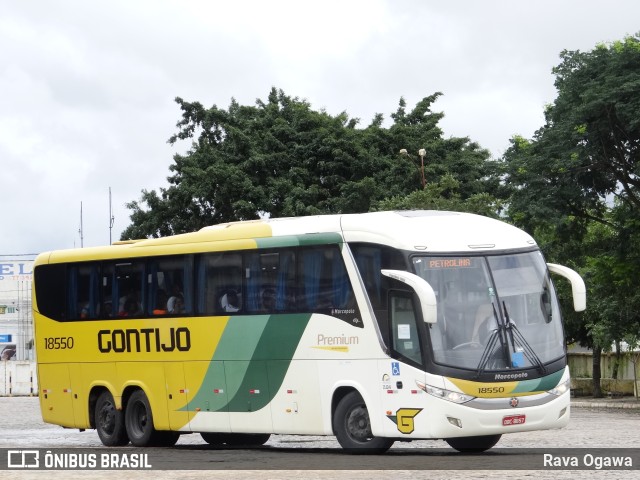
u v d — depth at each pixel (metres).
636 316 46.16
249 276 21.39
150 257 23.45
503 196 66.00
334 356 19.78
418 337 18.47
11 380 58.84
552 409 18.70
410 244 18.83
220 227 22.38
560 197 42.66
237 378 21.50
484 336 18.52
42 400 25.80
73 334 25.02
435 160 67.44
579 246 52.16
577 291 19.33
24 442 25.67
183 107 70.31
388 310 18.95
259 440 24.72
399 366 18.70
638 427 28.78
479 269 18.88
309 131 68.31
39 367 25.86
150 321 23.33
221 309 21.86
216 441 24.73
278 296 20.81
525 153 43.00
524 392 18.47
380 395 19.02
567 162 41.47
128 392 24.03
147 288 23.47
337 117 69.62
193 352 22.39
